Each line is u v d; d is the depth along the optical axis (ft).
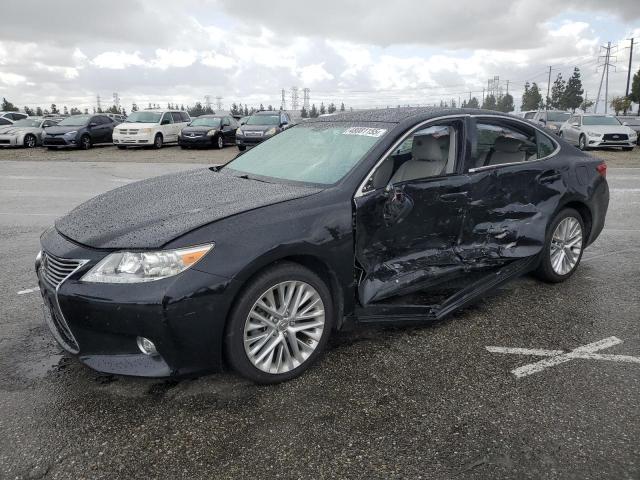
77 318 9.21
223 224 9.52
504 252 13.62
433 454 8.09
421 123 12.47
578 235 15.61
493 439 8.43
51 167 51.93
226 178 12.75
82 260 9.30
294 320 10.28
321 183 11.39
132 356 9.32
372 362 10.97
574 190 14.98
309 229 10.13
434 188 12.19
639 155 62.90
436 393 9.79
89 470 7.80
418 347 11.62
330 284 10.91
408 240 11.97
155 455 8.12
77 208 11.95
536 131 14.98
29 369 10.69
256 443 8.39
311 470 7.77
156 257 8.91
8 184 38.50
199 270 9.01
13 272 16.79
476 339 11.99
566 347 11.60
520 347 11.60
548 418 8.97
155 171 48.14
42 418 9.04
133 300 8.80
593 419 8.93
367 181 11.23
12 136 76.69
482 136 13.47
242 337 9.59
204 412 9.23
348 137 12.63
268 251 9.52
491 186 13.28
